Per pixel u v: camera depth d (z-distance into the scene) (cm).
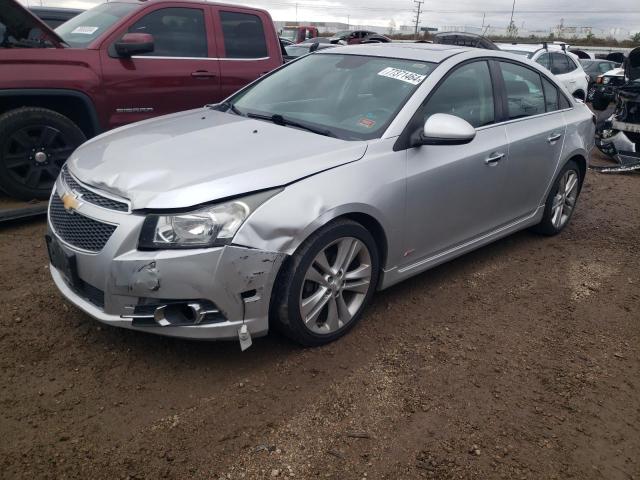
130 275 258
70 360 292
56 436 241
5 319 324
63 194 301
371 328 342
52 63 489
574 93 1351
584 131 511
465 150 373
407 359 314
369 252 322
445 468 240
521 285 421
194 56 584
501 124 412
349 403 275
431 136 327
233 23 619
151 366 291
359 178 306
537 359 326
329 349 316
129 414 257
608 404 291
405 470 237
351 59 411
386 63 392
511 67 441
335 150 309
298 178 285
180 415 258
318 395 279
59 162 504
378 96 362
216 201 262
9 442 236
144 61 545
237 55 621
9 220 450
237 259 263
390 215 324
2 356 291
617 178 785
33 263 401
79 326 321
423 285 407
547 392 297
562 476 242
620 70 1567
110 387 274
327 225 294
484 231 420
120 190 272
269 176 278
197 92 586
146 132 348
